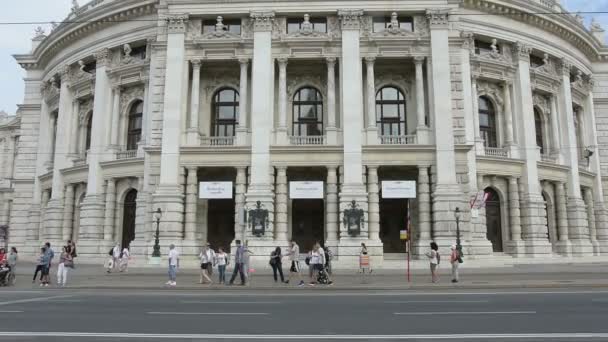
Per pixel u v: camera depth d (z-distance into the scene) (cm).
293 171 3966
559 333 1123
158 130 3912
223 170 3984
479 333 1130
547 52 4797
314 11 3912
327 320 1347
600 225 5116
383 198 3959
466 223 3650
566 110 4866
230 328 1219
